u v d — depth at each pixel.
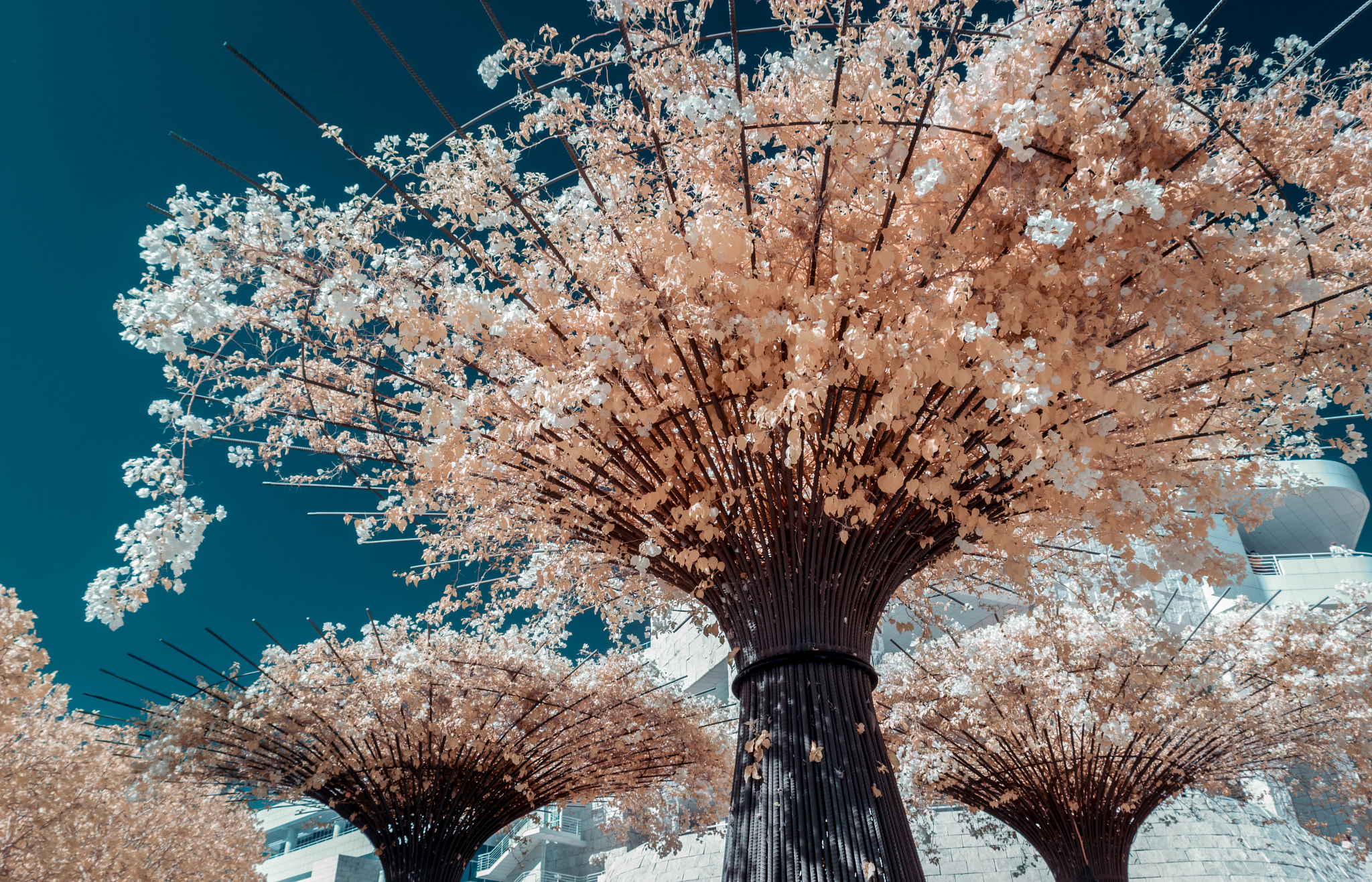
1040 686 8.48
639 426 3.76
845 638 3.77
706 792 10.74
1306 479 4.48
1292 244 3.29
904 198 3.16
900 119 3.20
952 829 13.66
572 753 8.62
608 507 4.17
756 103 3.14
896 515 3.95
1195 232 3.27
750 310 3.35
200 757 7.78
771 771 3.52
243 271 3.17
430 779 8.03
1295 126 3.15
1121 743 8.29
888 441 3.81
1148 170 2.97
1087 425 3.56
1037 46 3.01
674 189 3.69
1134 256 3.20
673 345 3.48
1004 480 3.89
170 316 2.95
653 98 3.19
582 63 3.12
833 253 3.41
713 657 21.86
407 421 4.30
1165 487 3.98
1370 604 8.97
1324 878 12.34
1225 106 3.14
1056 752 8.73
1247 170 3.36
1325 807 11.16
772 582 3.85
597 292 3.66
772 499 3.88
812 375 3.24
